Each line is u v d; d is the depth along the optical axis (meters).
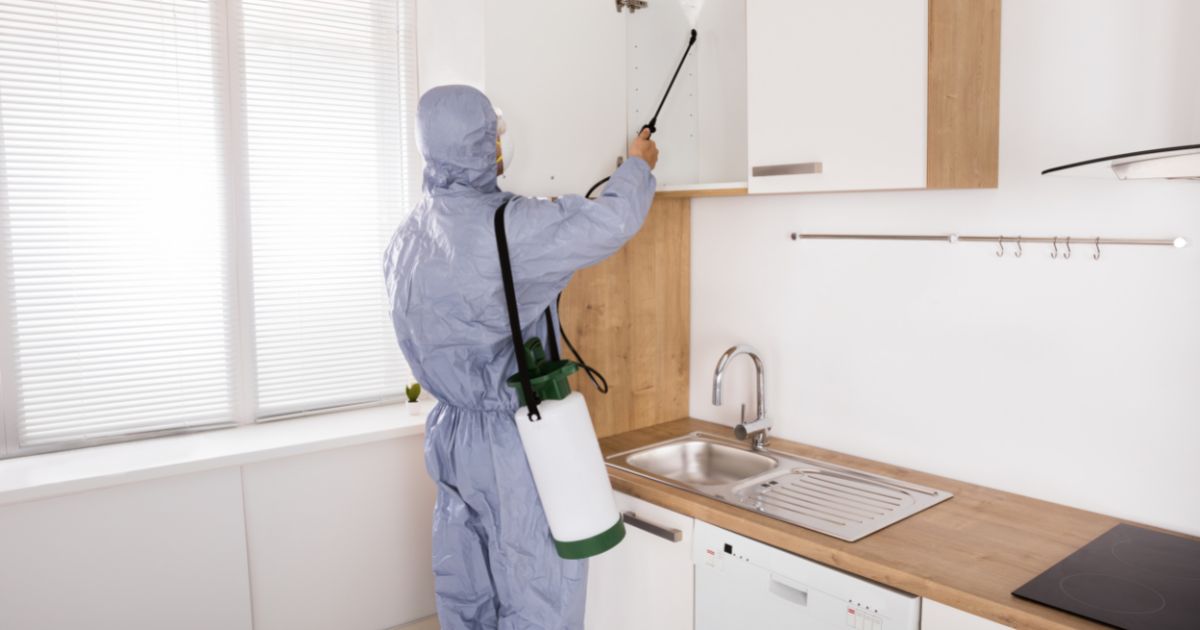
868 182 1.77
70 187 2.17
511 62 2.14
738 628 1.82
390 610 2.48
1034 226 1.83
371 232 2.64
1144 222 1.67
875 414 2.18
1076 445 1.81
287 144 2.47
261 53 2.41
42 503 1.93
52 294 2.16
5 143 2.09
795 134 1.91
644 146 1.89
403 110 2.66
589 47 2.29
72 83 2.16
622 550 2.11
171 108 2.29
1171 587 1.41
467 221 1.68
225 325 2.41
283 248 2.48
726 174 2.51
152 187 2.28
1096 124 1.72
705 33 2.54
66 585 1.97
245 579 2.20
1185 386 1.65
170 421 2.34
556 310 1.93
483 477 1.83
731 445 2.35
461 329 1.74
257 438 2.30
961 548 1.60
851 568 1.57
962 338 1.98
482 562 1.93
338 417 2.55
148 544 2.06
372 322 2.66
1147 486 1.71
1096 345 1.76
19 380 2.14
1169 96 1.62
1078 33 1.73
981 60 1.79
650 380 2.55
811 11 1.84
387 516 2.45
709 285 2.58
